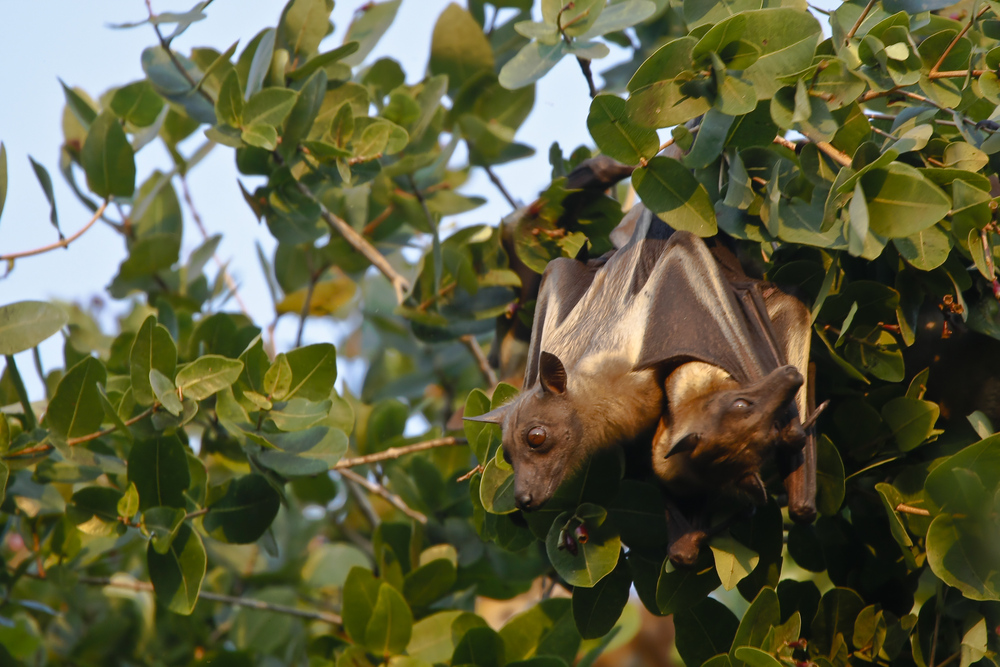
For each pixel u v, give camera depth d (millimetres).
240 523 11422
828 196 8453
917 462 10086
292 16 13281
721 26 8523
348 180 12664
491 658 11086
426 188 15289
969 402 10148
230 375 10625
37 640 14945
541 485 9266
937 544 8391
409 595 12945
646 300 10234
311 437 11406
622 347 9938
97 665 15258
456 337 13852
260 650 15156
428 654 11969
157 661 15375
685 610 9523
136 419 10633
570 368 10125
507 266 13438
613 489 9781
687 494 9141
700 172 10219
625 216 12195
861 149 8602
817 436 9398
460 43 15133
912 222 8102
